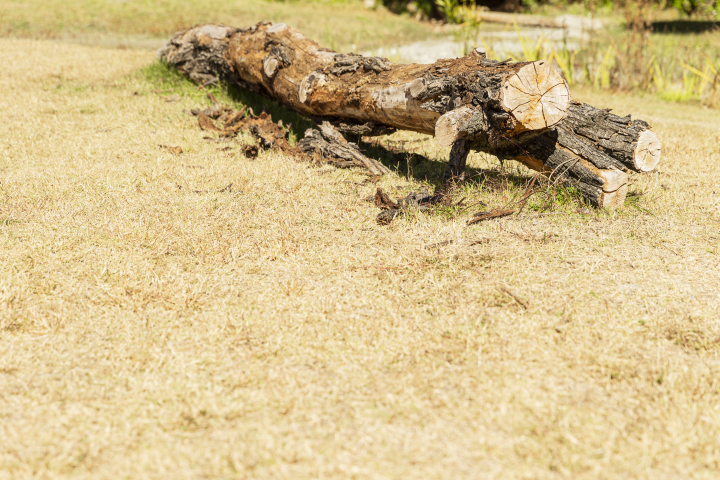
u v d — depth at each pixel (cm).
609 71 1212
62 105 770
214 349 308
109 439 248
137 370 292
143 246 420
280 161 599
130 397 273
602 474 233
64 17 1552
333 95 605
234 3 1880
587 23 1739
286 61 661
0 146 612
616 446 247
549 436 250
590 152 492
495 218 475
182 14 1686
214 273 385
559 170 503
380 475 230
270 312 340
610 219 477
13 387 279
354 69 596
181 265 395
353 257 408
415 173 593
